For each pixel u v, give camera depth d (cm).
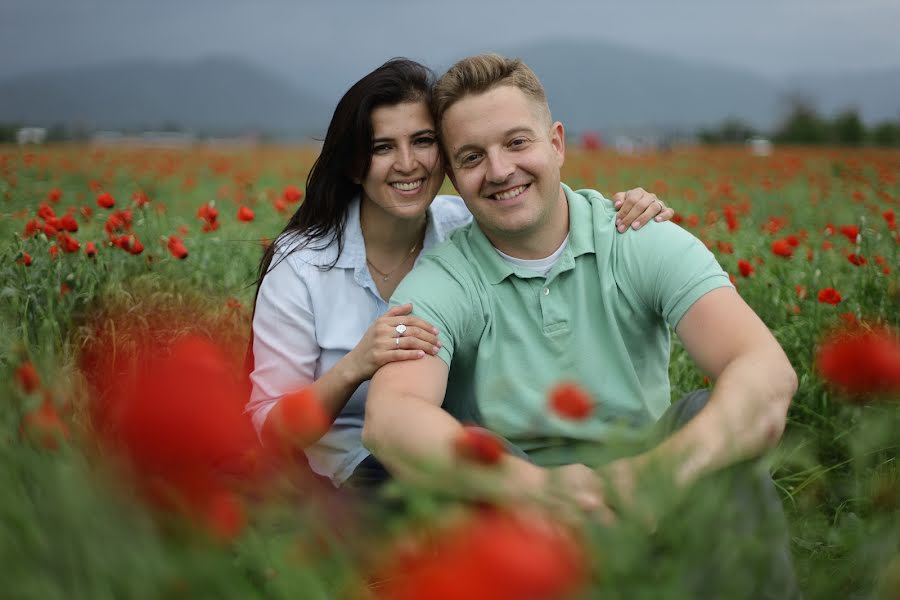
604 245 228
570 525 117
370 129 253
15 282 332
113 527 105
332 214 271
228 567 110
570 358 226
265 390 265
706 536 114
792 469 256
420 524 112
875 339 143
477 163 226
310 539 125
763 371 191
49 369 153
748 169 1393
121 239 394
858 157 1544
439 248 242
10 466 125
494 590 81
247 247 477
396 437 189
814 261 418
